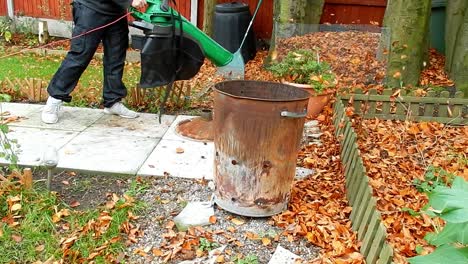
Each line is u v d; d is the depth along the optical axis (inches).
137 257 93.7
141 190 118.8
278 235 101.9
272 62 238.1
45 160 110.4
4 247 93.8
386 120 186.1
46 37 332.5
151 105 191.3
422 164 143.7
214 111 106.5
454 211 54.4
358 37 232.2
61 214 104.7
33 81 191.5
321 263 90.9
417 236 101.3
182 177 127.2
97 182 123.0
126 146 146.1
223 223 106.5
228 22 296.8
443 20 309.3
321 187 125.0
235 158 103.2
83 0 155.6
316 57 210.2
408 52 216.7
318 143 159.8
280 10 248.7
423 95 193.0
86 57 161.2
